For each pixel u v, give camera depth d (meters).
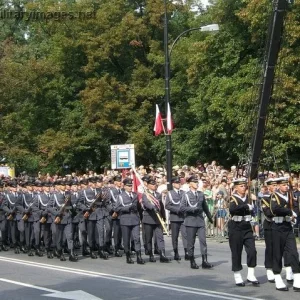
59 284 16.94
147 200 21.25
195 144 46.22
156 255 23.08
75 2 53.56
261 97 20.78
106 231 23.34
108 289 15.95
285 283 16.27
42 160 49.25
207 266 19.39
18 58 52.84
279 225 15.45
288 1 21.53
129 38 49.53
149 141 49.06
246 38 41.06
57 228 22.39
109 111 48.09
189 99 46.41
